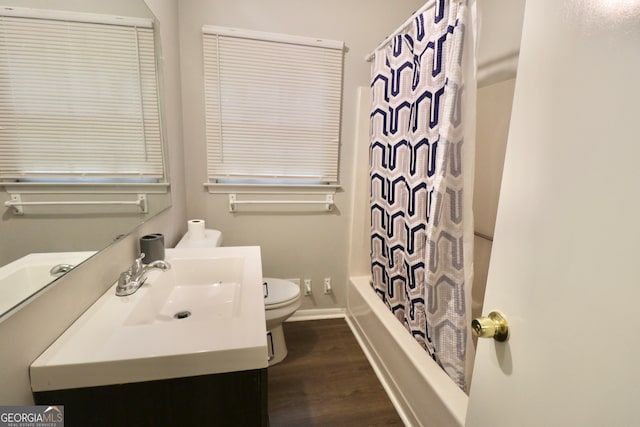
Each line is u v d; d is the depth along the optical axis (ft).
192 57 5.87
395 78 5.25
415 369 4.30
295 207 6.93
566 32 1.61
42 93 2.14
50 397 2.08
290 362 5.88
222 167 6.39
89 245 2.75
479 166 5.24
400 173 5.33
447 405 3.57
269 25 6.05
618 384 1.37
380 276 6.19
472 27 3.58
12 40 1.87
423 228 4.62
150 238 3.88
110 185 3.14
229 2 5.83
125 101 3.48
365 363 5.89
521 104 1.93
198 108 6.09
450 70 3.65
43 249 2.14
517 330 1.95
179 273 4.15
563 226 1.63
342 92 6.66
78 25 2.58
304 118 6.52
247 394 2.34
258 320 2.63
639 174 1.27
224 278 4.31
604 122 1.41
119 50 3.32
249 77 6.11
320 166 6.84
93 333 2.40
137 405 2.22
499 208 2.12
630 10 1.30
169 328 2.48
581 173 1.53
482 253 5.17
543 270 1.76
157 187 4.51
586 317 1.51
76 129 2.55
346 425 4.51
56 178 2.28
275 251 7.05
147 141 4.12
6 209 1.78
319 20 6.25
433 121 4.03
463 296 3.92
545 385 1.75
